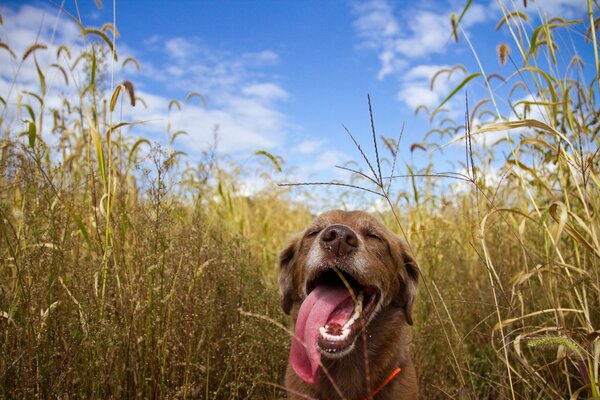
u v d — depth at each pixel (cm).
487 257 43
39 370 38
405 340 51
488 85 49
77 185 52
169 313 43
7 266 47
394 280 50
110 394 41
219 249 62
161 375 42
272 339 56
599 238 43
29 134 46
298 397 47
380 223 53
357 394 47
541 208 57
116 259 48
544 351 54
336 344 41
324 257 45
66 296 45
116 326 42
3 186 47
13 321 39
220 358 51
